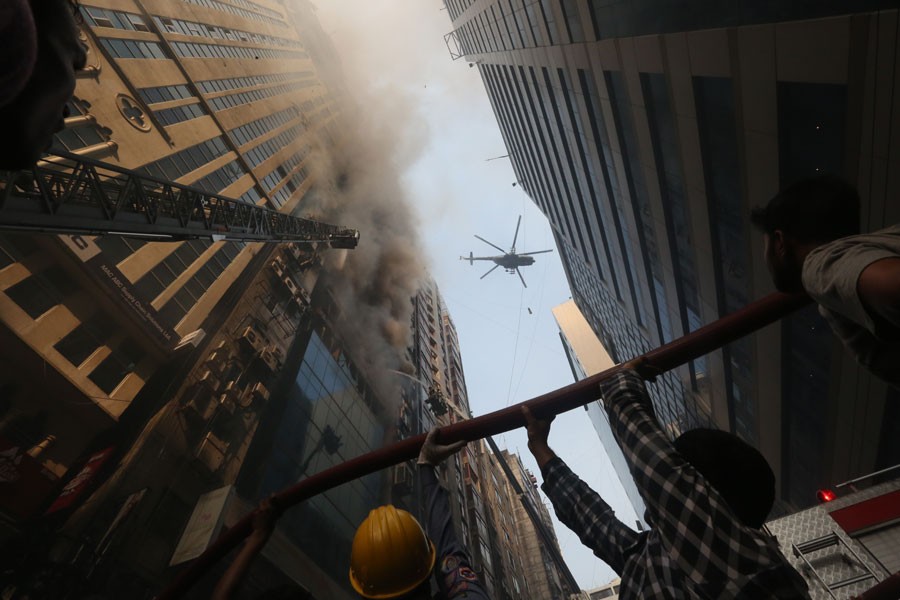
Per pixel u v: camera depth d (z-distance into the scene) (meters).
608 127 24.98
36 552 16.48
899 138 10.17
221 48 50.22
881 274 0.87
